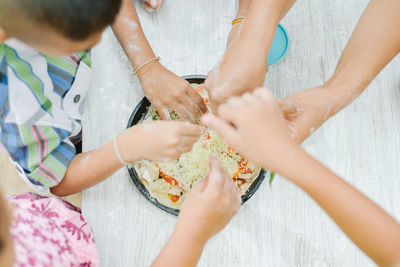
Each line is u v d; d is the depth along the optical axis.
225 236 0.88
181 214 0.73
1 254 0.49
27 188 1.44
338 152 0.92
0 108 0.77
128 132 0.79
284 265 0.87
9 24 0.59
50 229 0.79
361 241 0.56
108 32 0.99
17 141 0.79
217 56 0.99
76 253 0.81
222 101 0.72
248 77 0.71
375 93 0.96
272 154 0.53
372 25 0.82
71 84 0.92
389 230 0.54
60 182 0.87
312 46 0.99
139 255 0.87
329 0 1.02
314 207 0.89
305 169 0.53
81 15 0.57
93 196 0.89
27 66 0.81
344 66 0.82
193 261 0.72
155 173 0.89
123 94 0.96
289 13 1.01
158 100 0.90
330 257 0.87
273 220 0.89
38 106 0.83
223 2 1.02
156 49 0.98
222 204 0.72
